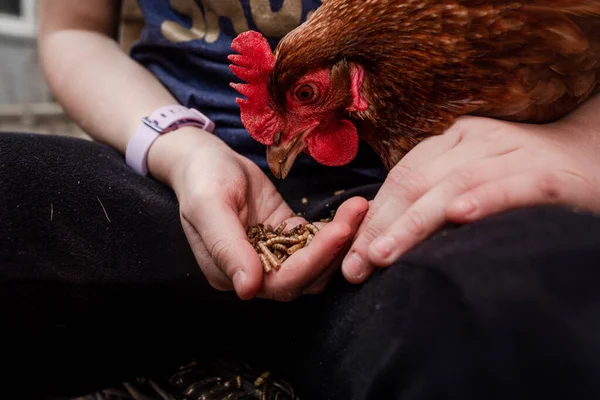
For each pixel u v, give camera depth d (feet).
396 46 1.19
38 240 1.30
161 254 1.42
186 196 1.29
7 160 1.34
